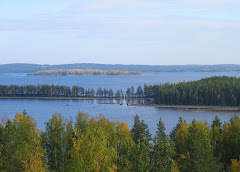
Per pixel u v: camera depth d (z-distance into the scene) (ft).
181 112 623.36
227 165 185.06
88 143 110.73
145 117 556.10
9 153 149.28
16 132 164.86
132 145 145.79
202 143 154.30
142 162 126.21
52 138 174.81
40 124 478.18
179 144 200.03
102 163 112.37
